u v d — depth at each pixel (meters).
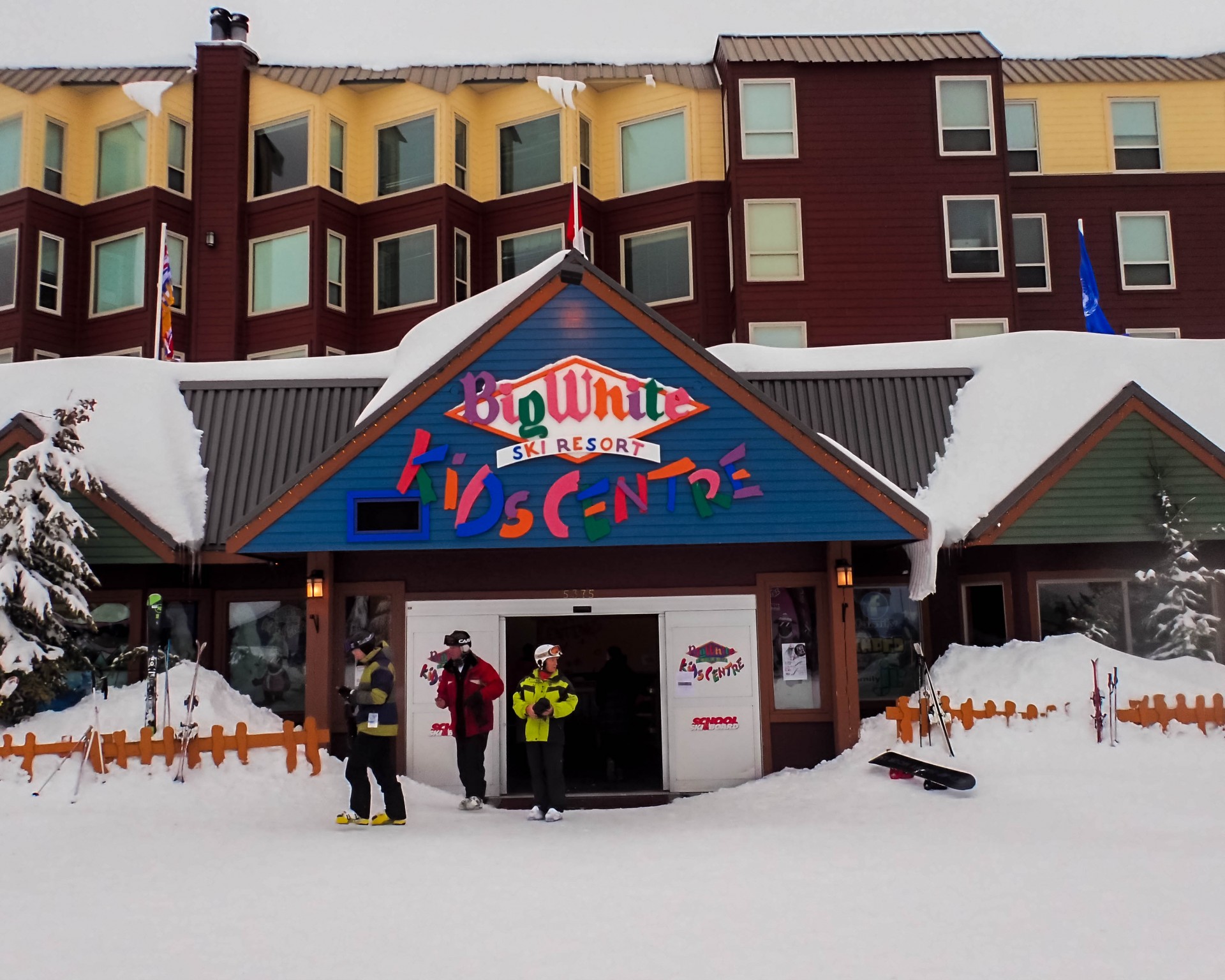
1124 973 5.30
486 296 14.81
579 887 7.23
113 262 27.94
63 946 5.86
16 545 11.98
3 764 10.99
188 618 14.68
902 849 8.49
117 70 29.52
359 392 15.50
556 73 29.02
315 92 27.72
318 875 7.64
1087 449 13.57
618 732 14.77
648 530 12.34
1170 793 10.48
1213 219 28.16
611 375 12.52
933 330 26.05
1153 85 28.66
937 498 14.06
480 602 13.28
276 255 27.66
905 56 26.98
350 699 11.04
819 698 13.29
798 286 26.12
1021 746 11.74
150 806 10.41
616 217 28.34
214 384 15.48
